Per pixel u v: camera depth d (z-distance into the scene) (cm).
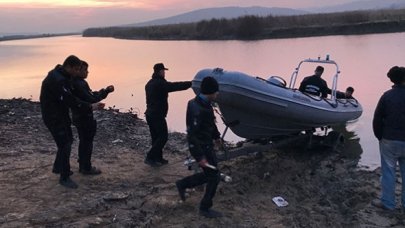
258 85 658
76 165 656
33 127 892
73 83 556
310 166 739
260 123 695
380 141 557
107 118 973
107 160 691
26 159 680
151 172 638
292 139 768
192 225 483
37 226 462
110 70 2500
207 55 3403
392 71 539
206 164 476
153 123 643
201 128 483
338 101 877
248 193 599
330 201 594
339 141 834
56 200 526
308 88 862
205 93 482
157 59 3234
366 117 1110
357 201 594
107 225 470
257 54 3281
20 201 522
